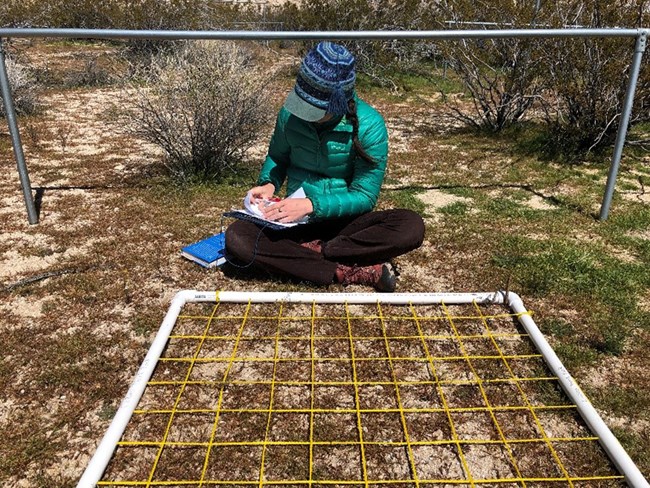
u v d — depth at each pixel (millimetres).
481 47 6992
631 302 3074
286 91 8781
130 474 1988
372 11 10789
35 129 6707
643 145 6242
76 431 2180
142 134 4957
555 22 6043
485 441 2141
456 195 4766
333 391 2396
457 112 7449
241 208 4305
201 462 2037
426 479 1987
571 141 6117
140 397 2283
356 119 2848
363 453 2016
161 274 3324
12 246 3674
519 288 3217
